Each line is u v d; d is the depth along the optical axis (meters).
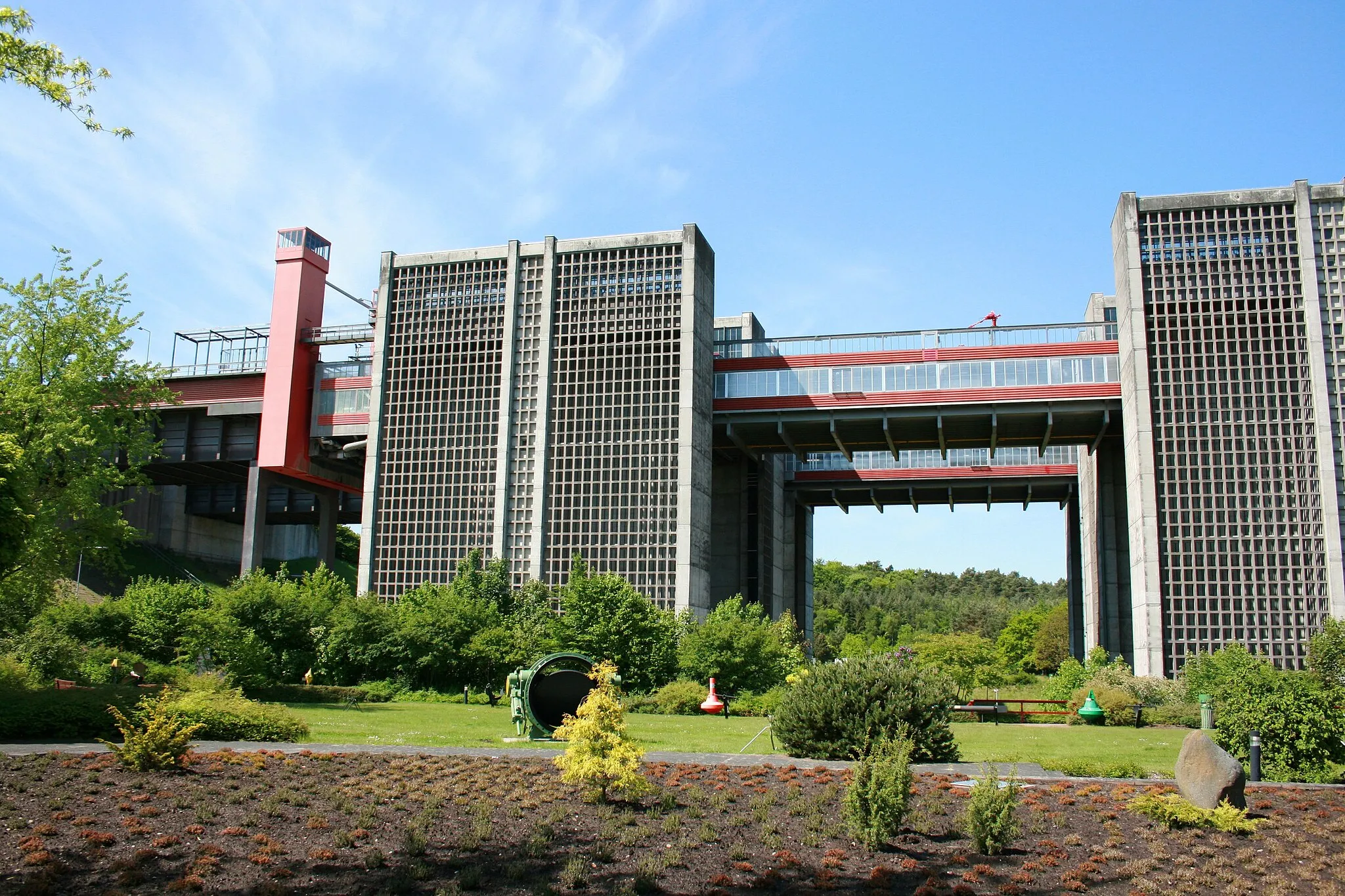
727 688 42.22
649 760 19.30
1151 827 13.91
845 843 12.73
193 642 39.16
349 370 62.25
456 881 10.45
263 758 17.08
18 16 14.39
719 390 58.28
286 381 61.28
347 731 24.41
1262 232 48.53
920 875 11.45
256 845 11.75
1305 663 42.59
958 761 20.17
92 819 12.36
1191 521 46.88
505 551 55.06
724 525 66.88
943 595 173.75
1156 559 46.84
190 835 12.00
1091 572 63.53
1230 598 45.78
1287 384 46.94
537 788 15.47
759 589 65.50
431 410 57.88
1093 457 62.75
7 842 11.36
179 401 63.66
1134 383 48.78
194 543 82.81
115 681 35.16
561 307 57.06
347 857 11.35
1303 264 47.56
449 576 55.81
